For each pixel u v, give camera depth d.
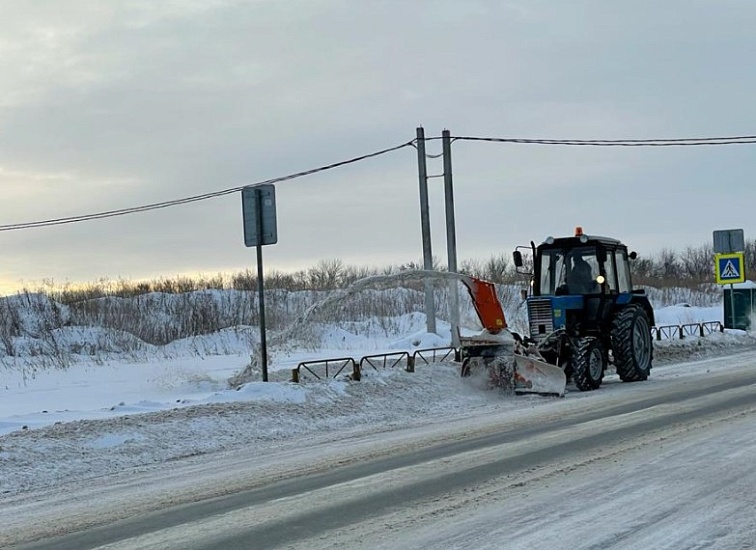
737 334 26.80
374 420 12.32
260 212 13.84
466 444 9.73
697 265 70.62
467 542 5.55
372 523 6.17
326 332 28.94
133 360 24.44
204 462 9.16
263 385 12.93
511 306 33.22
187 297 35.56
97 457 9.23
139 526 6.37
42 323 31.59
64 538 6.12
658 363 21.34
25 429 10.41
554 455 8.74
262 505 6.90
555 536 5.62
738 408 11.88
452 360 18.09
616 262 17.56
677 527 5.78
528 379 14.91
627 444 9.26
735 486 6.99
